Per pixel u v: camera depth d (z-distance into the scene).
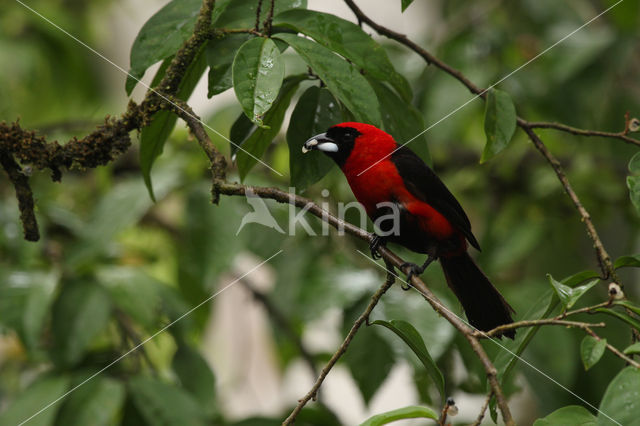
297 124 6.67
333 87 5.26
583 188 11.78
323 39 5.49
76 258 8.49
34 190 9.39
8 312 8.00
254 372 14.03
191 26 5.86
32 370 10.62
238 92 4.95
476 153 12.73
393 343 8.53
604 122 11.52
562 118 11.38
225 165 5.54
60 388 7.83
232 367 13.45
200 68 6.30
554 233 11.84
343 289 8.75
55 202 10.20
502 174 12.34
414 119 6.58
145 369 9.17
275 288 9.32
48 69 13.11
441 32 12.25
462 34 11.70
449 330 8.25
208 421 8.34
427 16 14.58
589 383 8.92
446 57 11.40
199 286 10.69
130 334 8.66
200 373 8.96
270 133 6.46
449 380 9.83
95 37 14.04
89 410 7.77
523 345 5.34
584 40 11.30
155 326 8.82
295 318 9.66
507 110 6.17
